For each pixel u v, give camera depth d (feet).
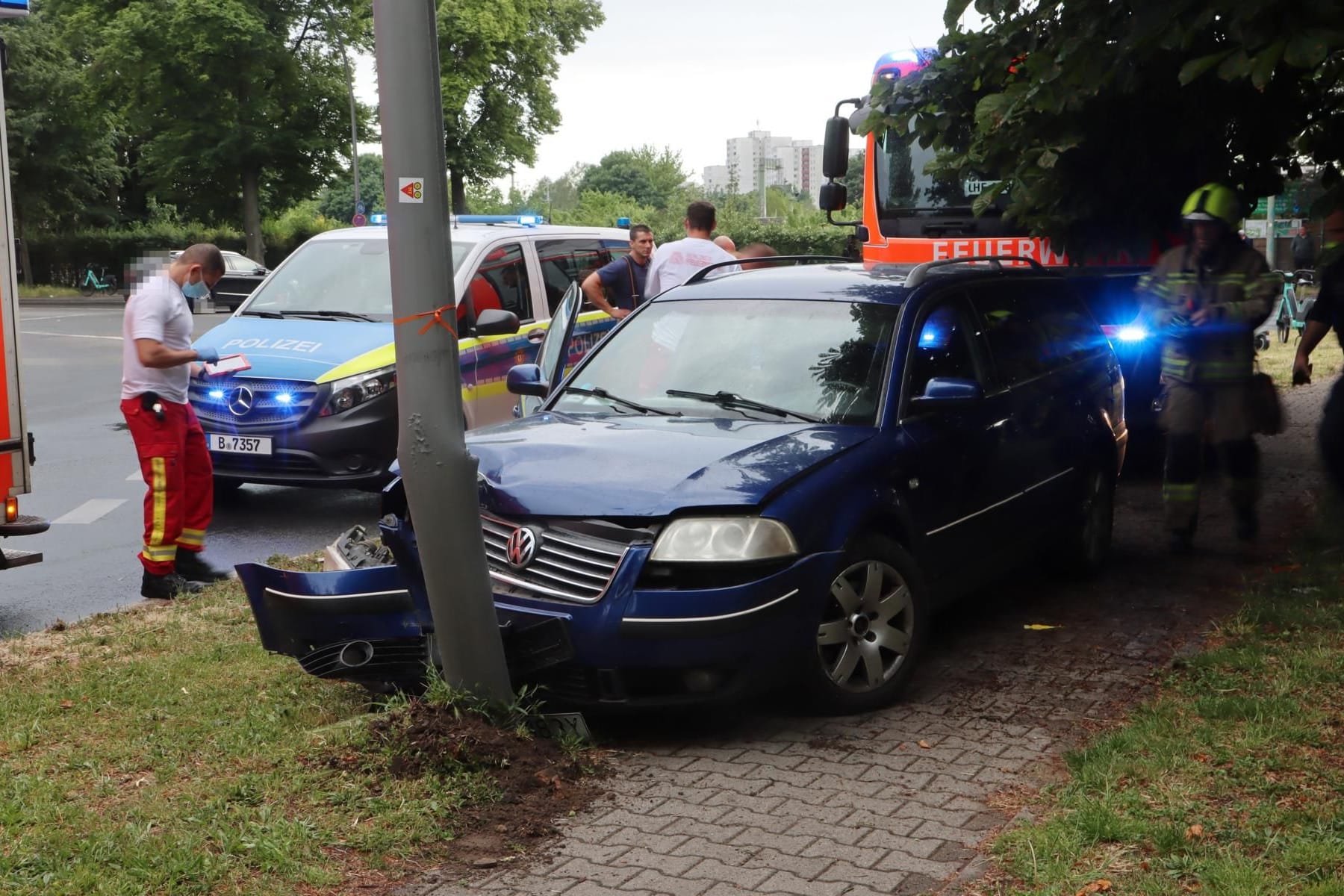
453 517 15.47
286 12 157.89
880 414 18.95
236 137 153.58
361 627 17.33
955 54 29.94
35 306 152.46
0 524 23.56
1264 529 28.09
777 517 16.53
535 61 180.86
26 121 176.86
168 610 23.54
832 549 16.90
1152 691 17.98
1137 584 24.06
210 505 25.82
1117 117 29.63
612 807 14.60
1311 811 13.32
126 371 24.53
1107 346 25.98
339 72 162.71
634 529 16.38
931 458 19.11
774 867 13.02
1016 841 13.16
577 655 16.19
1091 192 31.65
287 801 14.52
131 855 13.05
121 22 149.59
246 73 154.81
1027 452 21.63
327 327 32.94
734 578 16.24
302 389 30.86
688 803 14.66
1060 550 23.88
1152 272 26.63
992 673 19.16
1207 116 29.04
